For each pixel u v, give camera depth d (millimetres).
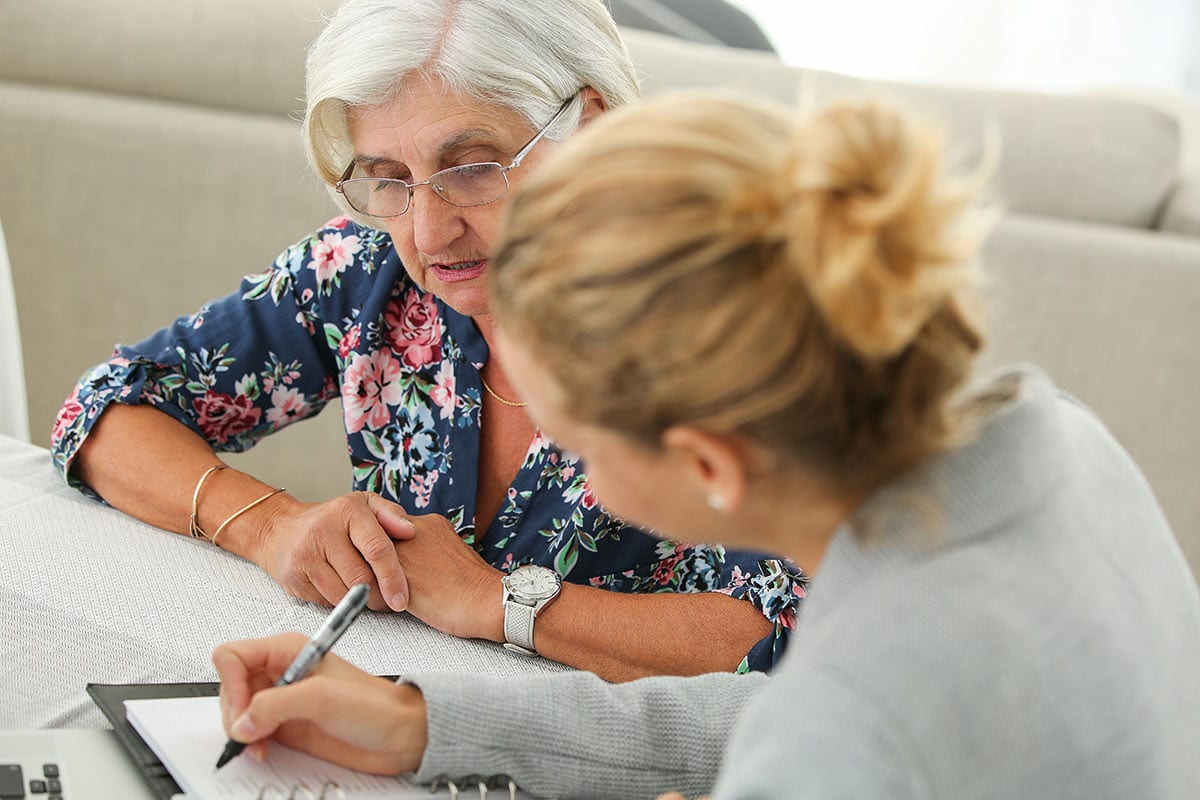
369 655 1182
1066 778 649
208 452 1479
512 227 671
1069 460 718
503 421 1439
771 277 613
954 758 618
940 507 665
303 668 935
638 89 1333
